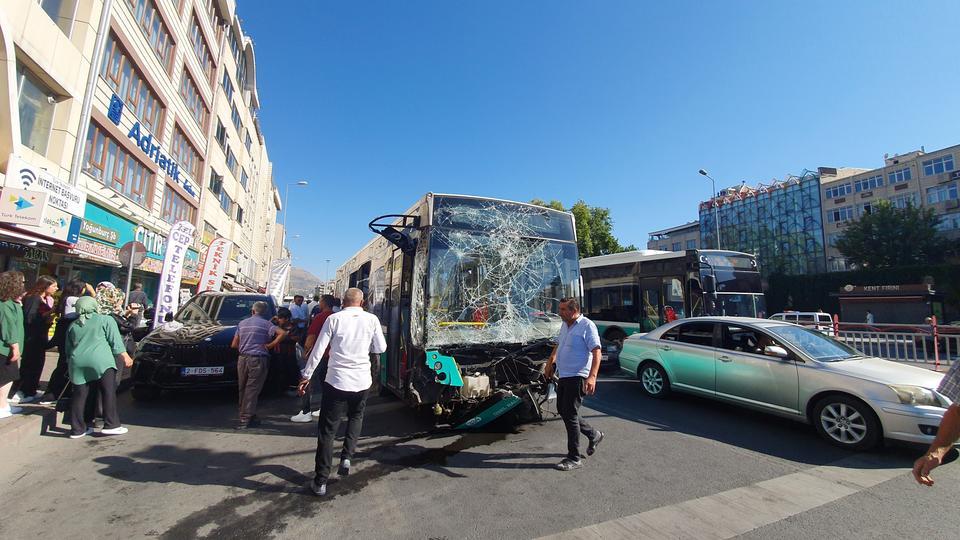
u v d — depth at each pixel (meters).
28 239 9.02
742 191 55.31
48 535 3.16
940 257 33.44
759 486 4.14
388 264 7.17
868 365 5.48
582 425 4.83
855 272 34.31
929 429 4.64
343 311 4.30
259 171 45.44
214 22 23.86
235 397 7.47
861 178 46.75
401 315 5.97
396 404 7.21
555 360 5.28
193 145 21.84
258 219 46.12
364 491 3.97
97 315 5.32
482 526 3.37
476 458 4.82
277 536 3.20
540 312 6.14
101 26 11.62
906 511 3.65
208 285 12.24
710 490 4.04
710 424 6.19
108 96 13.27
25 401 5.93
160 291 9.14
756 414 6.73
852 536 3.26
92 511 3.52
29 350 6.02
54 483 4.00
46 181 9.44
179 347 6.81
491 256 5.91
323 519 3.46
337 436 5.60
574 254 6.63
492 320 5.76
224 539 3.15
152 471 4.33
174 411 6.55
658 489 4.06
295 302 11.28
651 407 7.14
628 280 13.08
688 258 11.45
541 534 3.27
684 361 7.22
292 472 4.39
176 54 18.53
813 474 4.43
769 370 6.00
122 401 7.02
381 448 5.14
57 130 10.90
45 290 6.19
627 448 5.18
